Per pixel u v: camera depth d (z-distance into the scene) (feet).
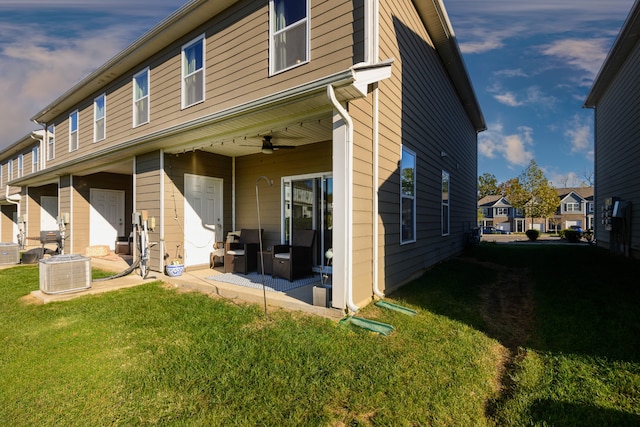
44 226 40.60
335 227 12.66
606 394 7.48
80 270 16.65
